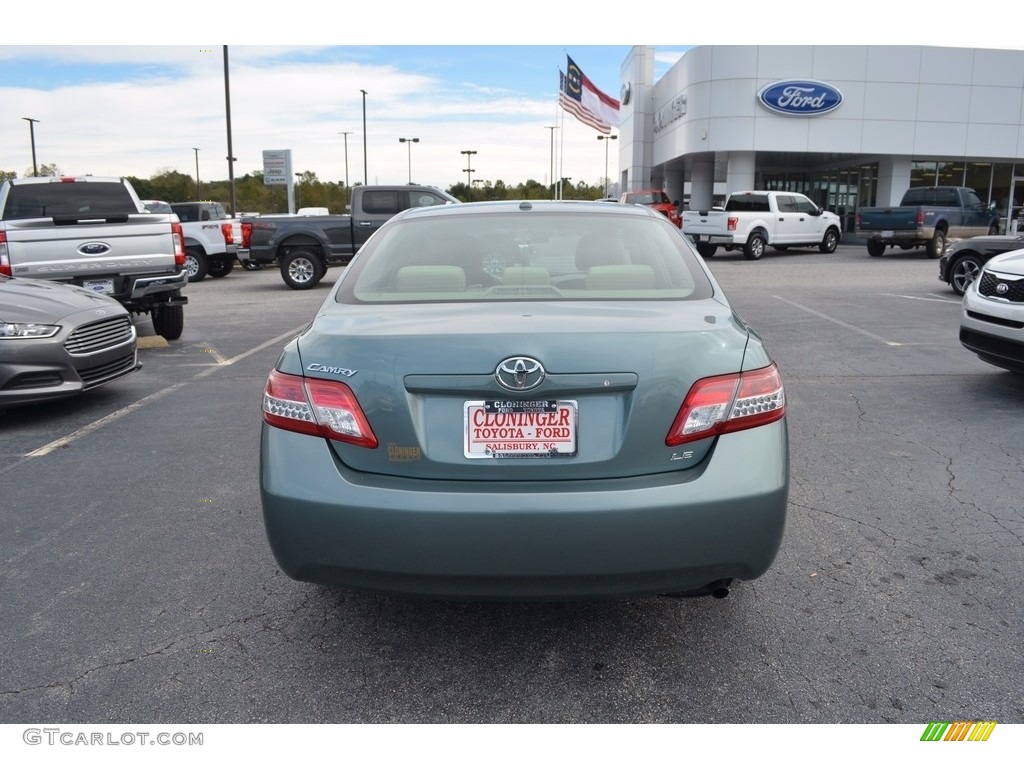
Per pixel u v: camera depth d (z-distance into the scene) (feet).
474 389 8.18
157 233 31.42
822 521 13.55
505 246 11.18
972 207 75.31
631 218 12.03
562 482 8.25
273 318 40.52
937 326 33.42
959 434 18.39
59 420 20.83
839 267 66.23
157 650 9.89
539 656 9.73
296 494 8.38
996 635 9.99
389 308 9.71
